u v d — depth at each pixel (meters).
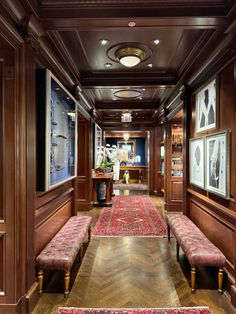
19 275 2.03
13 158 1.99
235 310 2.14
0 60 1.97
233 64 2.33
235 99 2.23
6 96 1.98
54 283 2.60
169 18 2.05
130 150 12.57
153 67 3.66
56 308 2.17
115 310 2.14
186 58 3.27
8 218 2.00
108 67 3.66
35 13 2.03
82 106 5.01
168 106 5.59
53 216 3.00
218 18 2.05
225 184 2.44
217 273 2.64
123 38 2.74
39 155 2.43
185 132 3.97
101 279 2.68
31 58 2.14
